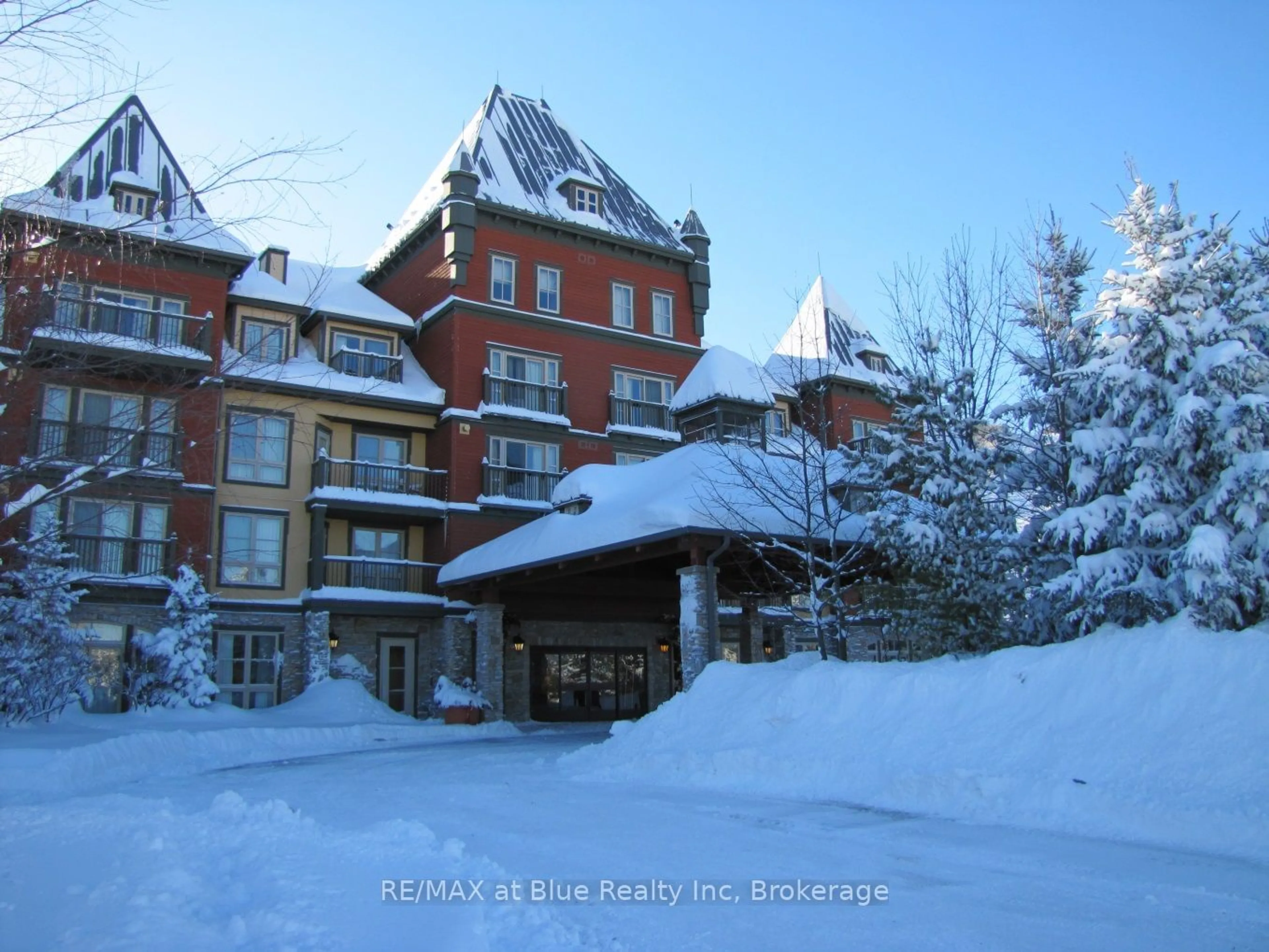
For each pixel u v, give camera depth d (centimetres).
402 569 2767
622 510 2020
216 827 869
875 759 1127
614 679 2997
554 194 3350
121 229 991
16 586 1764
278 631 2592
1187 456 1184
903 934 544
